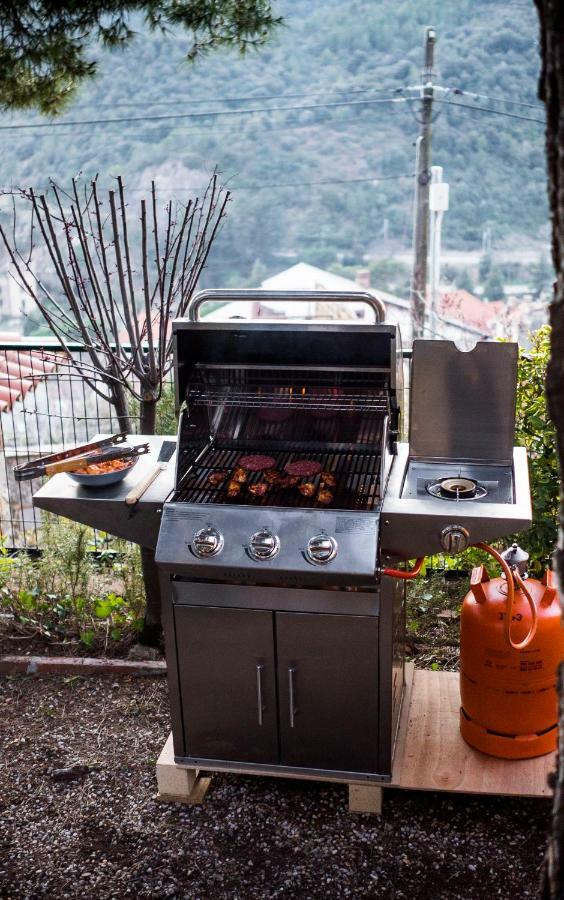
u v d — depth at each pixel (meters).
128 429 4.01
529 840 2.88
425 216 14.18
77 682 3.94
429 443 3.26
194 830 3.00
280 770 3.07
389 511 2.79
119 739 3.52
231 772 3.17
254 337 3.00
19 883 2.77
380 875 2.76
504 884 2.71
